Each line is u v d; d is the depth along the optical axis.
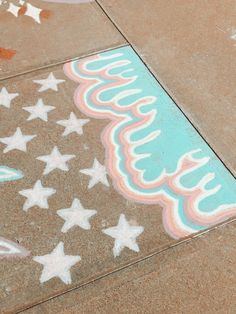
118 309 2.22
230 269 2.33
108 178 2.66
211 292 2.26
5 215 2.51
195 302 2.24
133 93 3.07
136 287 2.28
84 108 2.98
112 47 3.36
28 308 2.22
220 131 2.87
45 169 2.70
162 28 3.49
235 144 2.81
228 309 2.21
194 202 2.56
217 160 2.74
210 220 2.50
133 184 2.63
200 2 3.68
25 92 3.07
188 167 2.71
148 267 2.34
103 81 3.14
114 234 2.45
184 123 2.91
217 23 3.52
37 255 2.38
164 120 2.92
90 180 2.65
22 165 2.71
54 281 2.30
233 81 3.15
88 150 2.78
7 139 2.83
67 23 3.52
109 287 2.28
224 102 3.02
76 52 3.32
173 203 2.56
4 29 3.47
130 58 3.29
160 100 3.03
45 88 3.09
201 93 3.07
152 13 3.60
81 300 2.25
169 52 3.33
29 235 2.44
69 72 3.19
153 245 2.41
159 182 2.64
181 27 3.50
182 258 2.37
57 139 2.83
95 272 2.33
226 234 2.45
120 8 3.63
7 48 3.34
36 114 2.95
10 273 2.32
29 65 3.23
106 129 2.88
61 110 2.97
